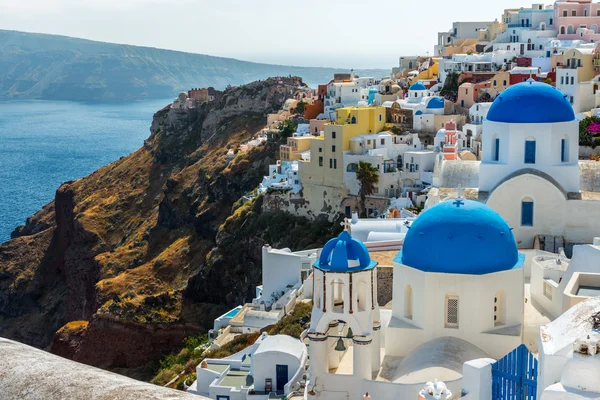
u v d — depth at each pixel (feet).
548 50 456.04
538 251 160.45
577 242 168.55
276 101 629.51
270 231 380.58
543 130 172.24
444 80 485.97
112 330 367.45
